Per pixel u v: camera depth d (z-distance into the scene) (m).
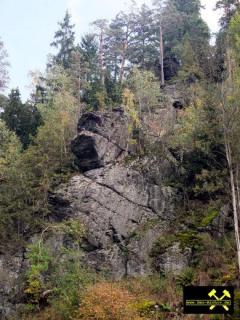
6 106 38.53
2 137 32.47
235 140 23.94
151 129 32.50
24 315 22.92
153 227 27.20
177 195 29.11
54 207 27.69
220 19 39.25
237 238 21.75
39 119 36.56
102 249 25.97
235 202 22.81
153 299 21.88
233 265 22.83
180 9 50.88
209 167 27.69
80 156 29.81
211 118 25.31
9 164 30.17
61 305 21.34
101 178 28.41
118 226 26.97
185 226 27.11
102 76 45.22
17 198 27.73
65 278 22.47
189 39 40.28
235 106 24.09
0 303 24.03
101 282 22.55
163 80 43.84
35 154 30.81
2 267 25.30
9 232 26.84
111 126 31.25
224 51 28.36
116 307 19.27
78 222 26.47
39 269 23.14
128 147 31.14
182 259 24.91
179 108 35.28
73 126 33.81
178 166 29.83
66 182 28.70
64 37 51.25
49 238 26.05
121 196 28.03
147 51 48.84
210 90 25.56
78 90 39.41
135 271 25.39
